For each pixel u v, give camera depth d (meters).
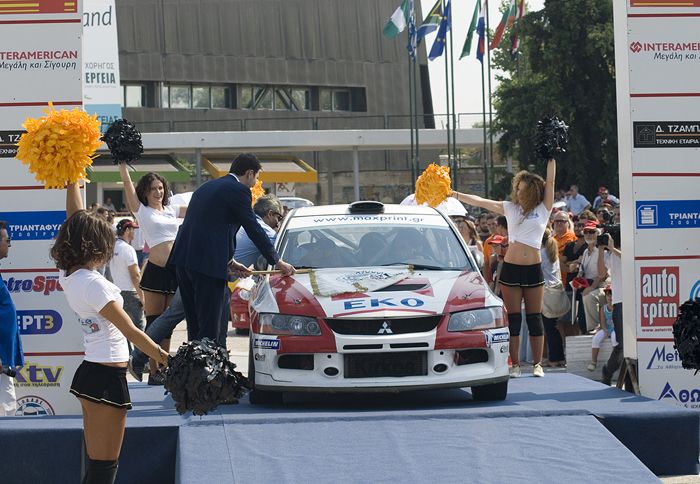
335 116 59.22
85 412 6.04
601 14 35.84
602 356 12.82
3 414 8.44
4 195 8.72
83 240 5.98
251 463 6.96
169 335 9.93
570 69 36.41
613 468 6.92
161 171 38.22
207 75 59.56
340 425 7.75
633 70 9.16
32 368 8.76
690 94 9.19
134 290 12.77
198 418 7.88
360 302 8.66
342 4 63.25
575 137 36.28
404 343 8.46
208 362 5.83
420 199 11.17
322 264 9.73
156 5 58.12
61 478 7.64
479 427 7.71
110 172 34.97
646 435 8.02
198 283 8.80
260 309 8.82
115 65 22.19
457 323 8.64
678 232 9.25
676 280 9.26
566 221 15.05
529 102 36.94
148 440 7.62
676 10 9.16
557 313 13.20
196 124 59.44
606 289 12.75
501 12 42.12
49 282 8.75
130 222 13.14
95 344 6.01
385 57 64.31
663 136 9.20
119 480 7.59
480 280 9.35
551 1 36.38
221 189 8.84
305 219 10.44
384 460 7.03
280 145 40.31
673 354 9.28
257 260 10.30
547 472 6.84
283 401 9.47
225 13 60.09
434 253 9.86
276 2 61.44
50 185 7.52
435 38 37.38
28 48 8.64
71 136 7.45
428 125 65.31
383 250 9.86
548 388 9.66
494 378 8.71
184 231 8.92
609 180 36.31
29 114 8.66
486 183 38.19
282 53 61.62
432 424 7.79
